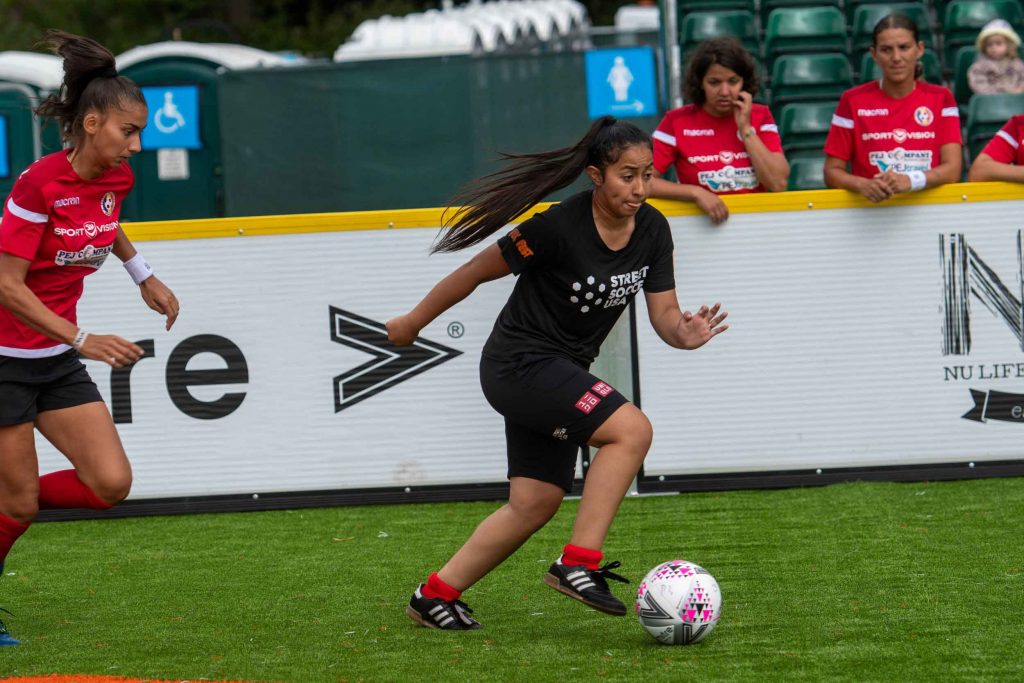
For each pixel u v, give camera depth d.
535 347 11.70
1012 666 10.48
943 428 17.83
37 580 14.84
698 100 18.72
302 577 14.57
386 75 30.52
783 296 17.73
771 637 11.54
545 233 11.43
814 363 17.80
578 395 11.46
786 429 17.89
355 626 12.48
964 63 29.14
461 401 17.98
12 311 11.36
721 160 18.64
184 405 18.08
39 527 17.81
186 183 32.66
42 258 11.67
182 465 18.12
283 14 72.62
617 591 13.44
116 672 11.20
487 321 17.86
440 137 30.62
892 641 11.26
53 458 18.06
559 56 30.30
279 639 12.13
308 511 18.08
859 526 15.60
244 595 13.85
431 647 11.67
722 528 15.91
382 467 18.11
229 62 33.00
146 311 17.92
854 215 17.59
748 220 17.66
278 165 31.00
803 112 28.33
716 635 11.67
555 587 11.41
